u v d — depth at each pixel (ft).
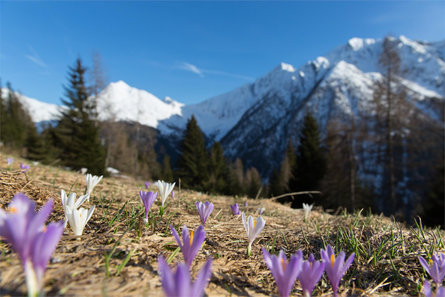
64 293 3.06
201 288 2.19
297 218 11.58
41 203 6.81
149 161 135.54
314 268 3.29
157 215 7.64
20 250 2.38
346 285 4.74
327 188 57.77
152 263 4.33
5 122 111.14
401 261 5.74
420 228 7.50
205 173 79.51
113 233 5.46
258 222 5.45
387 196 53.26
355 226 8.88
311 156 60.80
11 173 9.29
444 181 46.98
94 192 10.33
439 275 4.21
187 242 3.82
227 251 5.70
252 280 4.52
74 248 4.43
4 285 2.98
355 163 57.16
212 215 9.43
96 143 64.18
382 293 4.59
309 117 65.00
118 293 3.25
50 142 84.84
